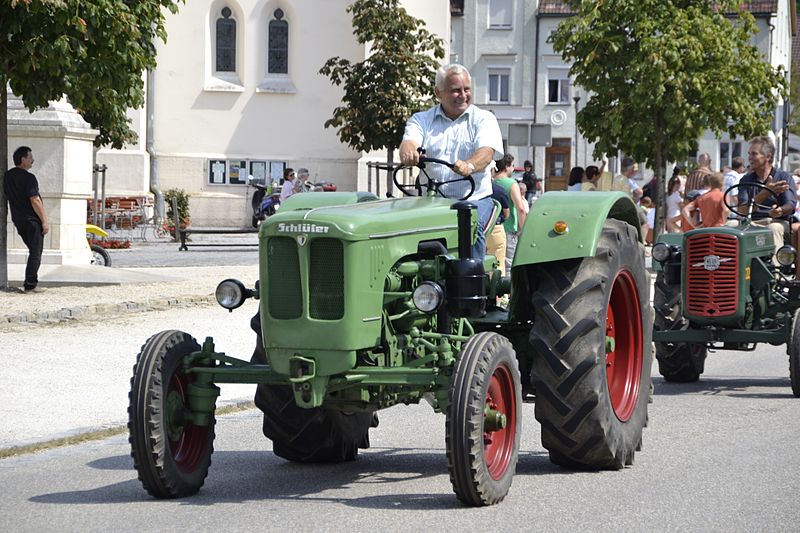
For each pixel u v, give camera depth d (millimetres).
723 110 31781
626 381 9883
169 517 7801
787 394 13812
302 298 7871
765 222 16234
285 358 7953
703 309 14172
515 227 20344
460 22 74750
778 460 9750
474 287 8227
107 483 8984
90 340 16000
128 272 23797
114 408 11984
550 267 9297
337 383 8000
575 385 8875
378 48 39750
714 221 19109
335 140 52250
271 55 52219
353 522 7621
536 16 74250
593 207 9266
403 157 9109
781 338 13781
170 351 8250
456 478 7836
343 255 7801
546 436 9086
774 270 14820
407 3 52938
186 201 51062
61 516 7871
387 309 8188
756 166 16906
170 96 51656
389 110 39375
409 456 10172
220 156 51844
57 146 24734
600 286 9094
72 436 10711
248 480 9102
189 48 51656
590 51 31719
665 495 8445
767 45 73500
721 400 13328
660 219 31719
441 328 8344
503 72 74875
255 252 35469
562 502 8219
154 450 8070
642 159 32938
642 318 10016
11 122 24562
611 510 7973
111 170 50156
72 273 23141
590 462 9195
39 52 19484
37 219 20672
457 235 8836
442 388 8070
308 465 9773
